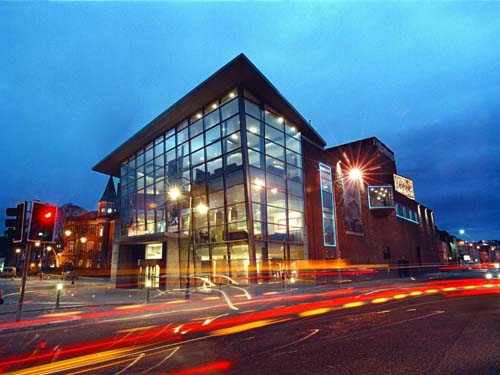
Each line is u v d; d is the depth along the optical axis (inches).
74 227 2623.0
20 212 426.6
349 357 242.8
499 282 1153.4
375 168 1841.8
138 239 1142.3
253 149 946.1
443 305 532.4
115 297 799.7
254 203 914.7
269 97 1025.5
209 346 284.8
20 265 2847.0
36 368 232.1
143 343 304.3
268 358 244.4
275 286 896.3
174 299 721.6
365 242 1423.5
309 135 1232.8
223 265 925.2
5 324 400.2
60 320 429.1
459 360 229.6
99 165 1528.1
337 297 722.8
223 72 906.7
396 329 343.3
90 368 228.7
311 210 1143.6
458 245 4153.5
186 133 1143.0
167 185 1188.5
